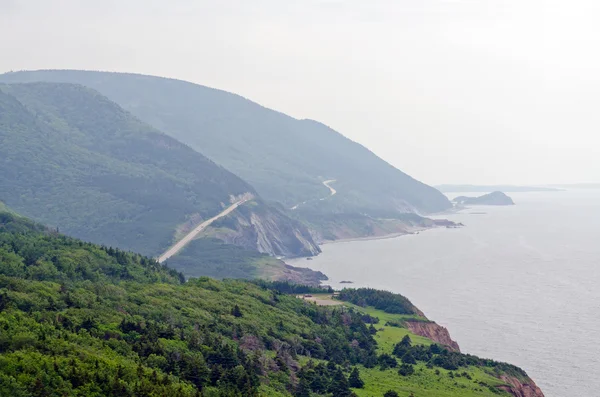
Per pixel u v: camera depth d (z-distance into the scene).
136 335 142.62
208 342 150.75
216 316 176.50
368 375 170.88
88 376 113.25
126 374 118.94
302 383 146.50
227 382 132.50
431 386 165.62
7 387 104.62
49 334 128.12
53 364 113.69
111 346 133.00
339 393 146.62
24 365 111.19
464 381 174.75
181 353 137.75
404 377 172.12
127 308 161.38
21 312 135.50
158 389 115.00
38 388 106.00
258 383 138.62
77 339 129.88
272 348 168.00
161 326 151.88
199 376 130.75
